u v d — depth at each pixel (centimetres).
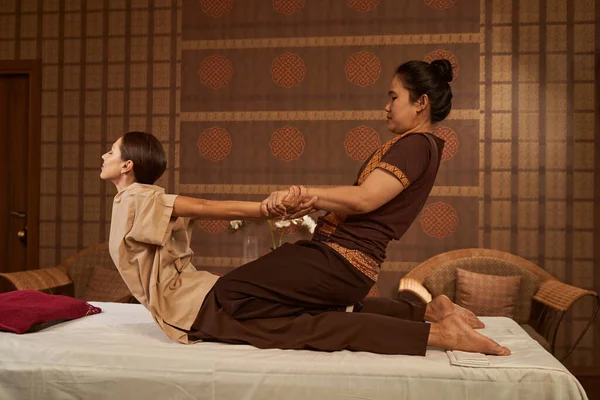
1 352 244
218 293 258
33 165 567
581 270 507
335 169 528
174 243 276
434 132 518
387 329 242
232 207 256
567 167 508
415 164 250
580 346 506
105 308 335
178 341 251
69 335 262
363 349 242
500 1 513
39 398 235
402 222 259
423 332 241
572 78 507
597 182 505
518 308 475
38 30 568
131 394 229
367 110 525
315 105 530
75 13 564
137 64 554
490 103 513
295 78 533
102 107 559
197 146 545
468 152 516
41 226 567
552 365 223
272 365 225
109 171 277
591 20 505
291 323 249
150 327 281
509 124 512
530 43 511
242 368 226
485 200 514
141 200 260
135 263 261
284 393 223
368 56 525
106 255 525
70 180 564
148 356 233
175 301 260
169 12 550
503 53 512
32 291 314
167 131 550
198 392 226
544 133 510
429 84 262
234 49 541
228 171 541
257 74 538
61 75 565
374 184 245
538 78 510
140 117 554
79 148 562
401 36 521
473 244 514
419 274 491
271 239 531
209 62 544
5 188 579
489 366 221
